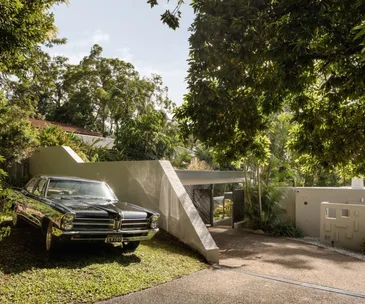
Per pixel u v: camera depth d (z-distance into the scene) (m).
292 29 3.90
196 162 21.14
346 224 10.48
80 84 40.56
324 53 4.34
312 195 13.22
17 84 8.99
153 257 6.36
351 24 4.00
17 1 4.50
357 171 6.50
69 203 6.10
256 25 4.26
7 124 10.45
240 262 7.32
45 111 39.44
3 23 4.55
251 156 13.03
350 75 4.39
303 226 13.27
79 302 4.18
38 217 6.13
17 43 4.87
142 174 9.18
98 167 10.45
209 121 5.14
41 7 5.33
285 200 14.26
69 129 30.12
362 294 5.14
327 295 5.02
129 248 6.66
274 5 4.32
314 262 7.55
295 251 8.96
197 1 4.59
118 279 5.00
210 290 4.99
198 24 4.51
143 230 6.17
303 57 4.24
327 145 6.01
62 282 4.62
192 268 6.11
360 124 5.38
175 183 8.38
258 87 5.24
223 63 4.68
